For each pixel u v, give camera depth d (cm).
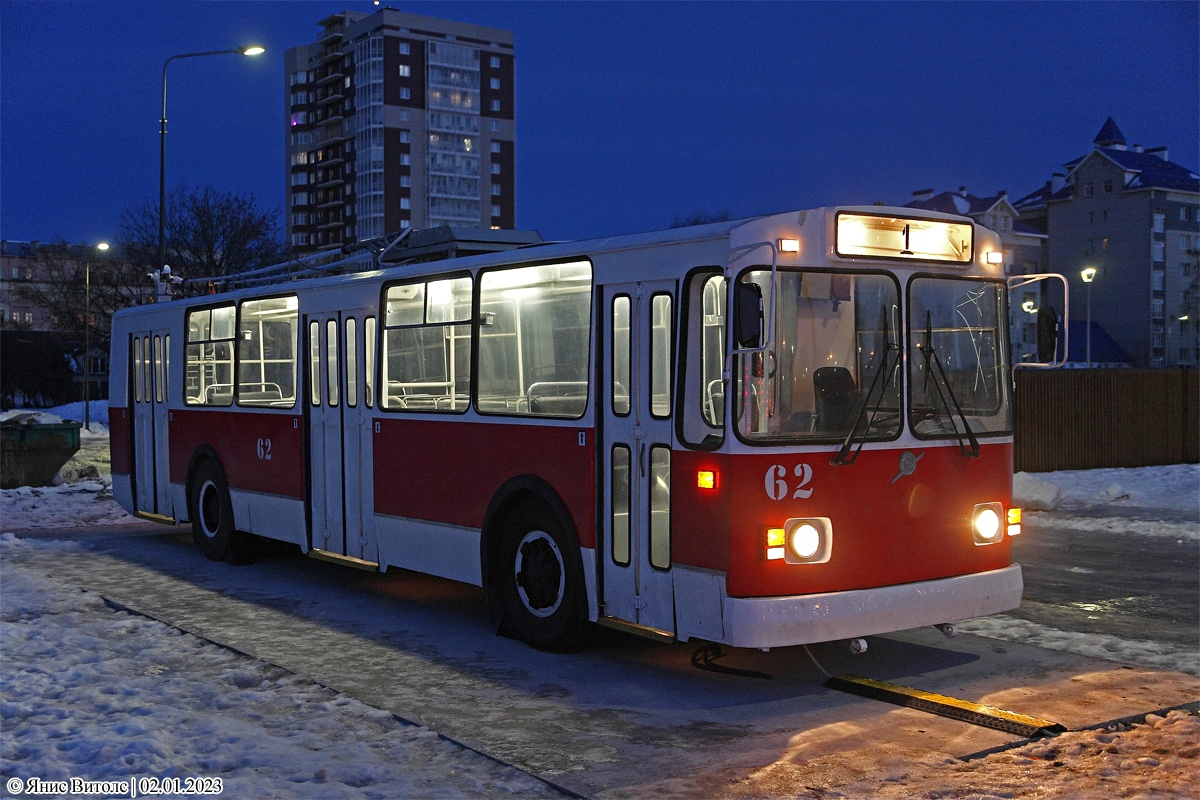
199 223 5422
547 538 843
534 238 1066
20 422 2130
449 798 532
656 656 823
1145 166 9075
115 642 862
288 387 1172
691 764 582
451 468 939
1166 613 984
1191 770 564
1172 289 8962
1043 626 923
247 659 806
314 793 533
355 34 11956
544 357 841
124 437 1541
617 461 771
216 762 577
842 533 697
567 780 557
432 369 968
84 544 1446
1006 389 785
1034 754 593
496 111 12406
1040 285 9406
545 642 835
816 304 702
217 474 1295
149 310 1475
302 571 1233
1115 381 2416
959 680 748
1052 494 1775
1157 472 2281
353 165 12025
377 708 680
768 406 682
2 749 597
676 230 739
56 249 7756
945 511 741
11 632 887
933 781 552
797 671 778
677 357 719
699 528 697
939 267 752
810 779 558
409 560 998
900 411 726
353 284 1073
